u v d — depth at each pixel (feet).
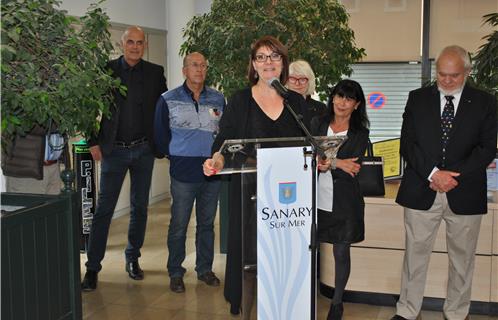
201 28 15.47
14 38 8.09
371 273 13.24
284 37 14.64
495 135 10.90
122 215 22.89
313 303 8.76
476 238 11.34
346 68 16.10
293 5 14.89
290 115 9.11
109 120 13.99
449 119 10.96
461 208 10.93
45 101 8.40
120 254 17.57
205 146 13.76
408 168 11.41
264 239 8.32
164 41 24.75
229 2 15.11
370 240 13.15
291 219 8.41
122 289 14.49
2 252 8.72
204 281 14.89
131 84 14.29
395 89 25.76
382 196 13.07
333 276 13.52
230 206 9.19
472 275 11.57
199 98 13.84
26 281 9.29
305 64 12.87
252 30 14.56
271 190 8.25
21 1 8.98
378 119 25.99
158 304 13.50
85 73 9.09
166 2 24.56
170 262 14.35
